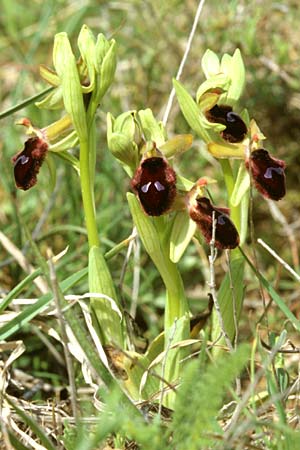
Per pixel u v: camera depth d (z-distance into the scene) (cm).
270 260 45
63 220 43
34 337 37
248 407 28
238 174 30
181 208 29
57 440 28
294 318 29
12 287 39
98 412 30
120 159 29
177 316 30
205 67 31
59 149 30
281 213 47
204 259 41
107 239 40
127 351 30
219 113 30
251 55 48
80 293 39
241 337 39
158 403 30
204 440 24
